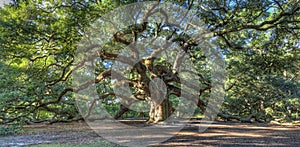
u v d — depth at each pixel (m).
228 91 16.23
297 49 12.04
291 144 6.70
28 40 9.58
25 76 10.98
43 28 9.34
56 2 9.35
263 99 15.65
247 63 13.40
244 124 12.79
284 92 15.11
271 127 11.37
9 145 6.61
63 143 6.86
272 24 10.09
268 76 14.92
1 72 10.28
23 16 8.87
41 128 11.09
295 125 12.71
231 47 11.55
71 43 10.56
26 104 10.32
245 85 15.34
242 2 9.09
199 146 6.37
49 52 11.46
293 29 10.27
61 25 9.20
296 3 8.72
